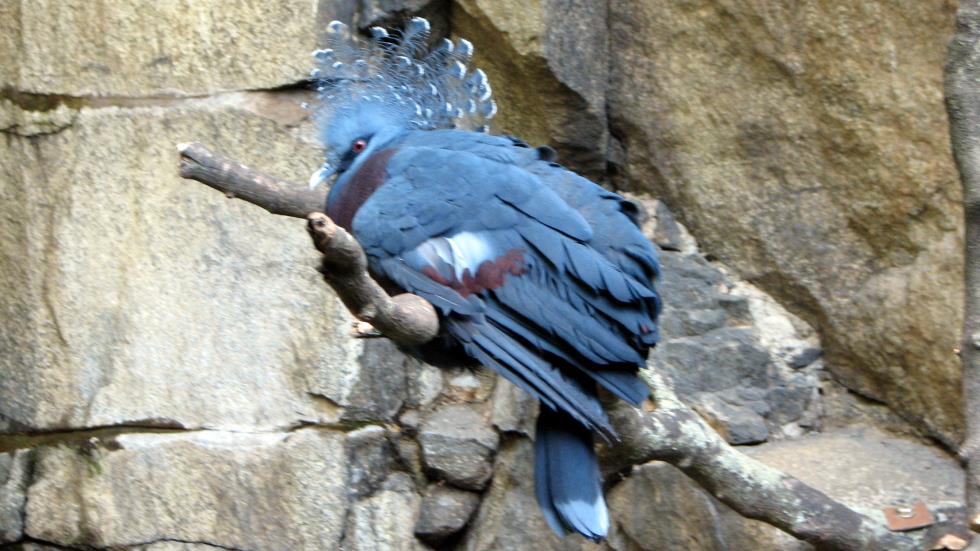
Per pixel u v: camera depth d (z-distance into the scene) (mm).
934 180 8453
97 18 9289
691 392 8906
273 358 9086
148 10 9164
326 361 9000
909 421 8859
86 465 9469
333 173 7262
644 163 9578
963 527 7773
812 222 9031
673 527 8320
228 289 9164
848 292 8969
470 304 6312
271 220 9078
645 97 9430
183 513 9195
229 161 6785
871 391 9047
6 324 9727
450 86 7320
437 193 6508
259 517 9023
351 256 5316
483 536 8930
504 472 8938
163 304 9273
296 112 9000
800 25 8781
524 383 6238
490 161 6645
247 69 9039
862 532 7258
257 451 9008
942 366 8570
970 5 6676
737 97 9141
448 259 6391
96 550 9445
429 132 7090
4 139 9648
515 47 9031
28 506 9648
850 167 8805
